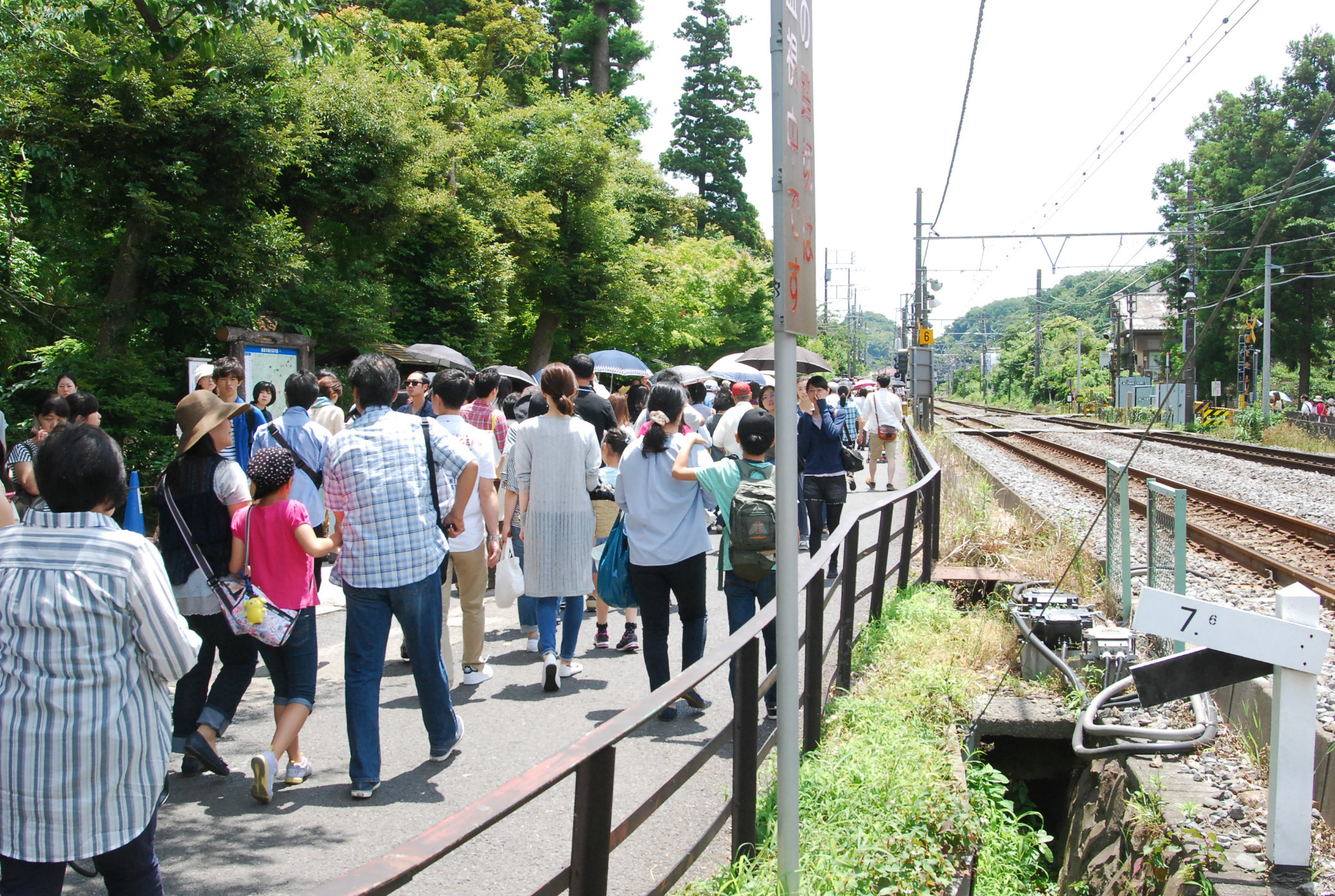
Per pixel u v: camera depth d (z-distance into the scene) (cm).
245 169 1284
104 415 1186
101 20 909
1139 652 638
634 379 3106
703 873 370
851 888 338
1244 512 1404
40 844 245
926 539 889
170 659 262
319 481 638
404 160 1656
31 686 246
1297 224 4284
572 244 2781
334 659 667
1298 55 4497
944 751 486
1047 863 584
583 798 245
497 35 3192
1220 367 4812
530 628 700
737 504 532
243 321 1345
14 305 1333
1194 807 427
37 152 1140
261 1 871
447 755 481
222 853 379
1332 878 376
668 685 287
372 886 168
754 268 4259
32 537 254
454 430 558
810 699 469
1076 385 6350
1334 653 658
